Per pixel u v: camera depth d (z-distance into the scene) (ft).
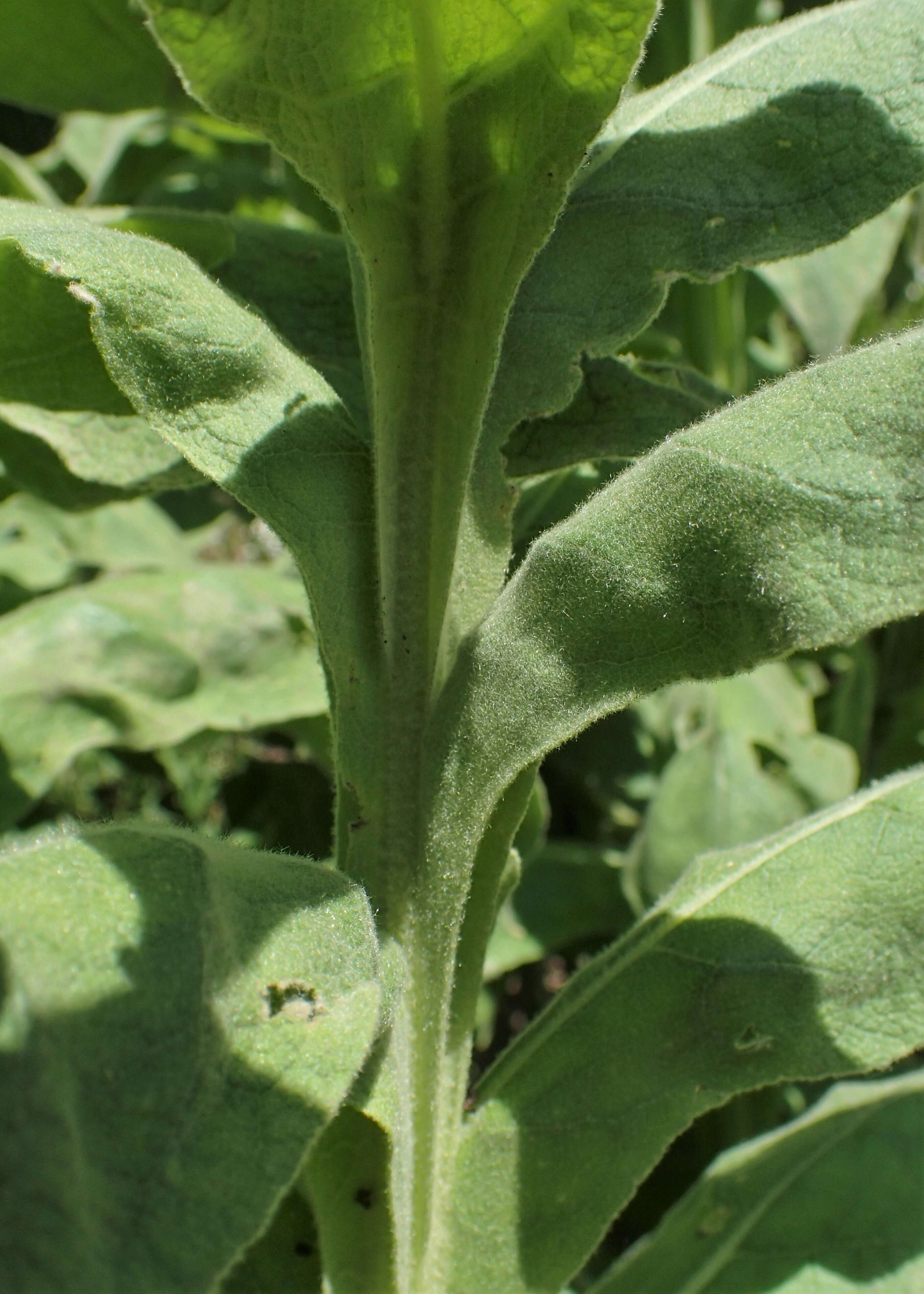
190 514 3.91
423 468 1.87
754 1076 1.97
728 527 1.75
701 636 1.76
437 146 1.76
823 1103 2.29
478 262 1.82
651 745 3.65
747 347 3.93
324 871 1.77
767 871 2.06
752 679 3.28
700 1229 2.18
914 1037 1.95
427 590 1.89
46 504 2.79
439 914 1.89
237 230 2.31
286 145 1.77
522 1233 1.95
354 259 1.96
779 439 1.75
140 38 2.66
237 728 2.90
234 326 1.86
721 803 2.99
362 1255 1.92
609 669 1.80
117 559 3.58
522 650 1.84
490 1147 1.97
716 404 2.25
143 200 4.01
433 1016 1.90
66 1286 1.46
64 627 2.90
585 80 1.73
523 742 1.84
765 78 2.07
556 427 2.15
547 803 2.83
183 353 1.83
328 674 1.92
